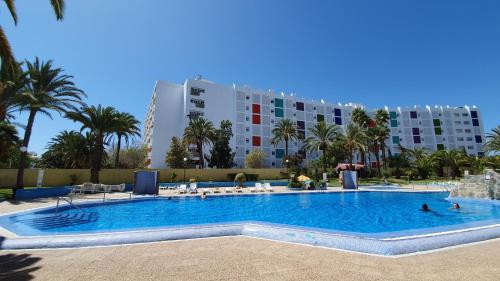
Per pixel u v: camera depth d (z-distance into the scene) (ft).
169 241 22.04
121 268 15.78
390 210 51.31
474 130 279.69
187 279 14.07
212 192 79.77
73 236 21.93
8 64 38.58
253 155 180.04
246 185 113.39
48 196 64.59
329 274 14.78
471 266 16.01
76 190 71.31
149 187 72.43
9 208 44.09
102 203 55.62
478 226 26.58
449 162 172.14
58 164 141.18
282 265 16.22
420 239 20.54
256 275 14.61
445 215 44.57
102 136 97.71
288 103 244.22
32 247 20.29
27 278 14.35
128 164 169.99
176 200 65.82
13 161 138.92
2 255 18.48
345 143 154.71
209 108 203.51
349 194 80.33
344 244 19.99
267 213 48.96
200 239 22.71
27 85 72.28
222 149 173.78
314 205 59.52
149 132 216.54
